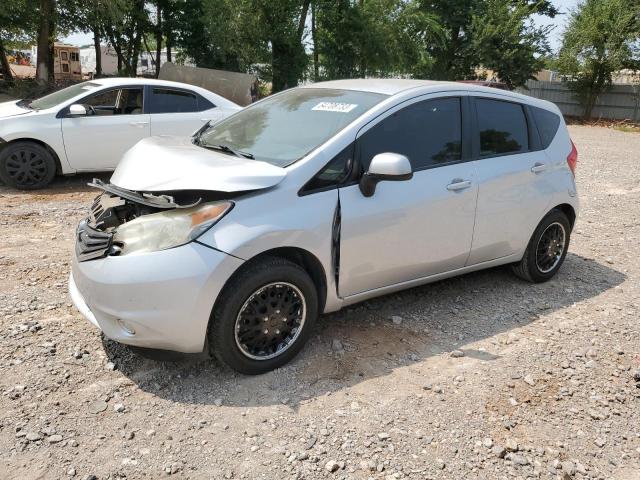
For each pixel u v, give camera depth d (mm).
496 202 4547
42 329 3938
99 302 3221
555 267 5367
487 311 4652
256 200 3350
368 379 3574
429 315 4527
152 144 3963
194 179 3289
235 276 3307
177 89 8867
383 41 27047
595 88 30562
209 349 3488
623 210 8453
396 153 3896
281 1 24047
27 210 6977
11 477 2629
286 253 3564
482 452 2982
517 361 3889
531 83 33812
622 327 4484
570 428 3229
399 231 3926
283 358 3598
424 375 3658
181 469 2746
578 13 30297
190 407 3209
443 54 32938
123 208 3713
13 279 4758
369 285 3959
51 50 27516
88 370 3500
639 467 2967
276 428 3066
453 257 4387
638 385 3684
